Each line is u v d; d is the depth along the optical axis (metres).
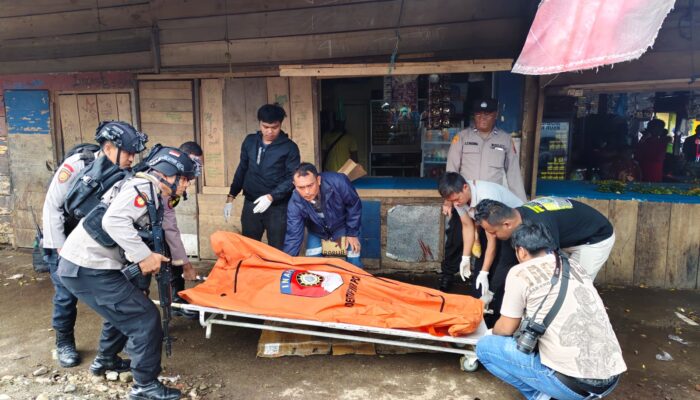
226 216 4.46
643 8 2.47
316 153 5.11
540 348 2.46
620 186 4.89
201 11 5.09
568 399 2.44
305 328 3.69
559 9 2.74
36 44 5.59
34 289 4.80
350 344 3.53
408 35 4.73
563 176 6.91
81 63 5.52
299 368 3.34
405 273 5.09
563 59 2.78
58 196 3.09
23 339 3.79
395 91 5.55
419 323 3.11
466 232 3.80
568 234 3.11
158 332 2.90
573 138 7.43
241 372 3.30
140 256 2.68
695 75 4.33
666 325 3.93
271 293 3.35
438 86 5.05
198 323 4.02
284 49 5.00
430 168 6.57
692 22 4.24
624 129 7.32
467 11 4.59
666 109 7.55
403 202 5.01
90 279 2.74
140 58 5.33
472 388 3.11
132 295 2.81
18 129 5.85
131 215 2.66
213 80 5.21
